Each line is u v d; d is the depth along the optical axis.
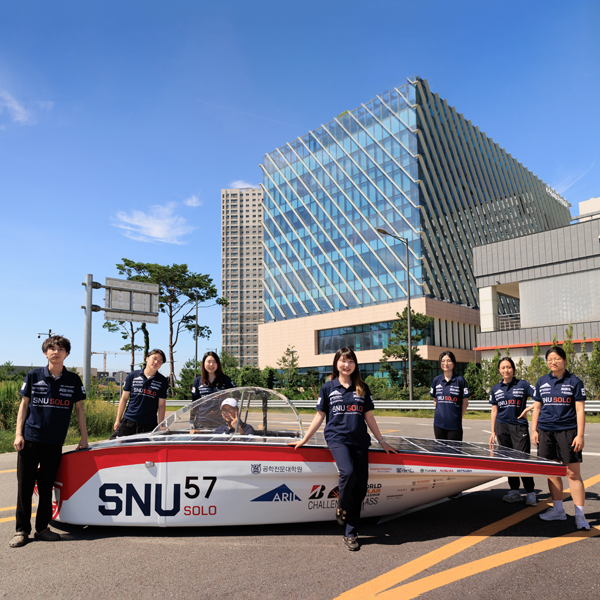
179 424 4.75
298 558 3.68
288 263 56.56
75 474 4.32
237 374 38.94
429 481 4.55
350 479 3.93
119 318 14.90
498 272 29.55
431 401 24.02
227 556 3.73
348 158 51.22
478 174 58.75
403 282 44.84
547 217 80.69
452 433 5.82
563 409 4.59
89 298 13.94
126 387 5.66
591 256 25.88
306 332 52.84
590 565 3.48
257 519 4.24
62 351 4.34
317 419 4.27
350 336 49.03
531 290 28.05
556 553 3.75
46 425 4.25
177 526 4.23
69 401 4.40
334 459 4.18
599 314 25.42
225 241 165.25
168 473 4.22
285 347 55.12
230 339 159.50
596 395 21.03
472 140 59.22
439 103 51.69
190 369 39.75
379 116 48.75
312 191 54.59
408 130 46.25
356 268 49.09
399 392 27.28
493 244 29.91
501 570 3.41
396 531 4.38
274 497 4.26
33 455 4.20
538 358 22.72
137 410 5.58
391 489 4.49
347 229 50.41
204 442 4.25
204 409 4.77
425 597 3.00
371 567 3.50
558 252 27.06
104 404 13.84
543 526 4.49
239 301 161.38
